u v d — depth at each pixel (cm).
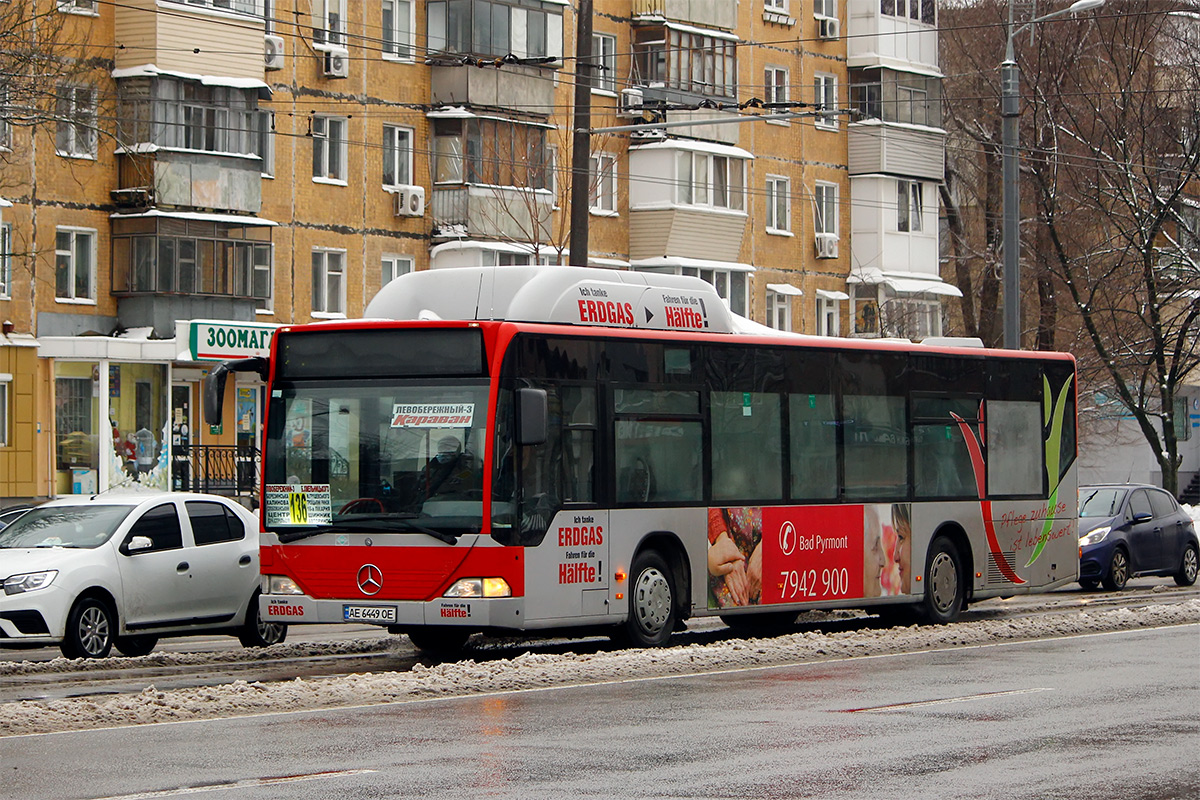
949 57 7050
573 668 1773
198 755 1238
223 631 2155
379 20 4962
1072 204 5978
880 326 6319
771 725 1395
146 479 4394
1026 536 2597
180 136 4422
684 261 5650
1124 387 5169
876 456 2364
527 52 5194
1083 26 6006
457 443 1873
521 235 5094
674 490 2073
